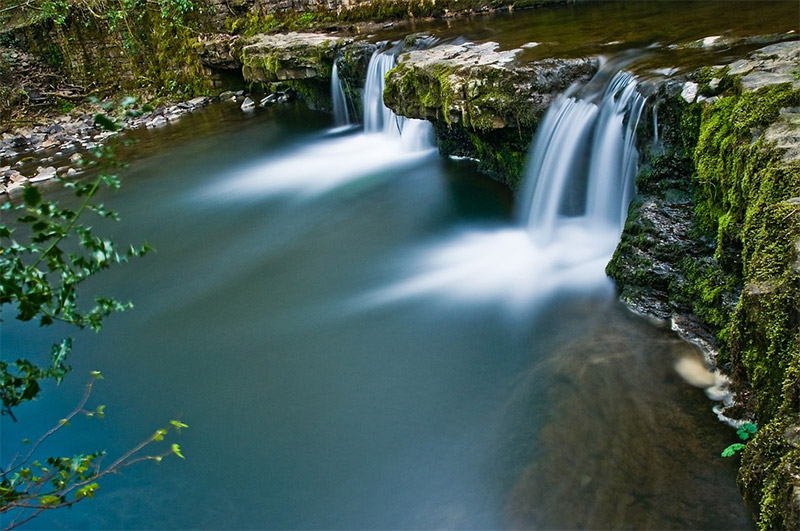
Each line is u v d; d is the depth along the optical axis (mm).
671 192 5898
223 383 6145
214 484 4879
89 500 4824
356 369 6027
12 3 18734
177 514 4652
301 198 11141
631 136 6641
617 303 5965
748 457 3078
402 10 16547
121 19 19656
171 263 9258
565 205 7852
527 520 4121
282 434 5320
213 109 18938
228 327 7188
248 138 15734
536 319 6191
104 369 6625
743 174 4328
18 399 2613
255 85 19562
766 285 3232
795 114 4398
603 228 7414
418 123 12188
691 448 4297
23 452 5414
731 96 5184
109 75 20453
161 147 15953
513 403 5145
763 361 3322
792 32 7574
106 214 2398
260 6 18547
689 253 5492
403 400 5477
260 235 9867
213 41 18422
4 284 2250
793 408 2809
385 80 10023
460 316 6570
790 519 2395
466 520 4230
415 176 11125
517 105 8117
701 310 5211
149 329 7367
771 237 3381
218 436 5395
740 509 3820
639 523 3900
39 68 20109
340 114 15258
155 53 20000
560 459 4484
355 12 17016
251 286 8148
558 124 7906
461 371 5707
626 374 5098
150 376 6406
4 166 16250
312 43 14578
